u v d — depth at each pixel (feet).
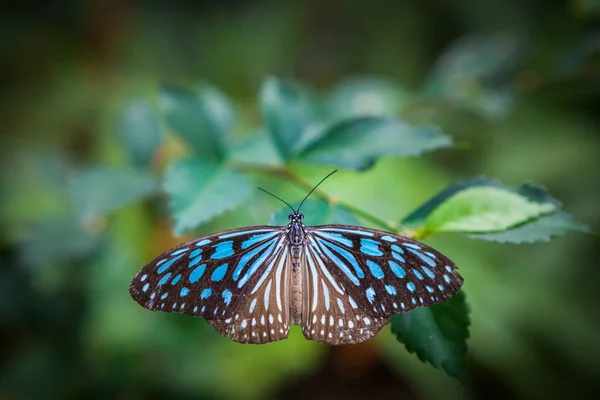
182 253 1.54
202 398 1.93
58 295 1.94
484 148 2.19
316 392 2.20
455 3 2.56
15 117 2.46
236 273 1.55
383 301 1.51
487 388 2.07
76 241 1.87
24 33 2.59
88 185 1.79
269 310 1.54
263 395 1.97
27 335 1.95
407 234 1.55
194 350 1.93
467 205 1.52
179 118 1.69
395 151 1.61
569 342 2.00
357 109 1.86
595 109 2.13
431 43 2.62
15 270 1.94
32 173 1.98
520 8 2.39
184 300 1.53
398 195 1.94
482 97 1.87
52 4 2.64
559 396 2.00
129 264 1.92
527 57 1.88
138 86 2.47
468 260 2.01
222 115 1.76
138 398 1.93
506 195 1.52
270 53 2.62
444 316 1.50
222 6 2.72
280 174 1.68
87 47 2.63
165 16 2.65
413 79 2.59
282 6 2.74
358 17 2.73
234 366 1.95
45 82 2.54
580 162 2.09
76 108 2.46
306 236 1.55
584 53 1.82
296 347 1.97
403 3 2.67
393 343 2.05
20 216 1.95
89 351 1.93
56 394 1.92
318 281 1.53
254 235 1.57
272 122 1.68
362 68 2.68
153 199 1.93
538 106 2.16
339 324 1.52
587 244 2.03
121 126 1.81
